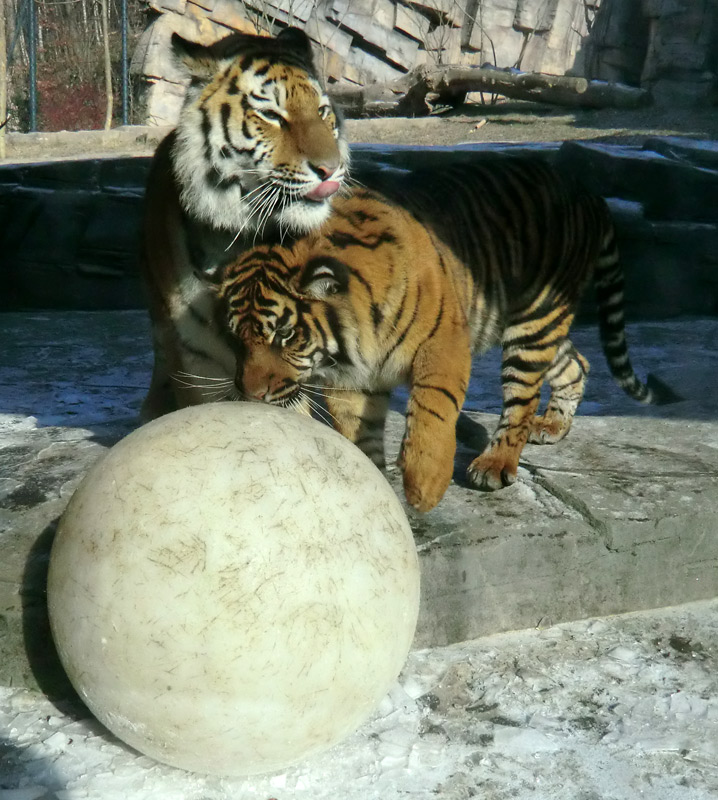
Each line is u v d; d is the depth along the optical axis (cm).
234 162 419
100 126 2597
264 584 259
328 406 462
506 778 305
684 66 1998
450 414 407
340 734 286
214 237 450
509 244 477
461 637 391
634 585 416
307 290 388
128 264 1166
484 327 478
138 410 623
